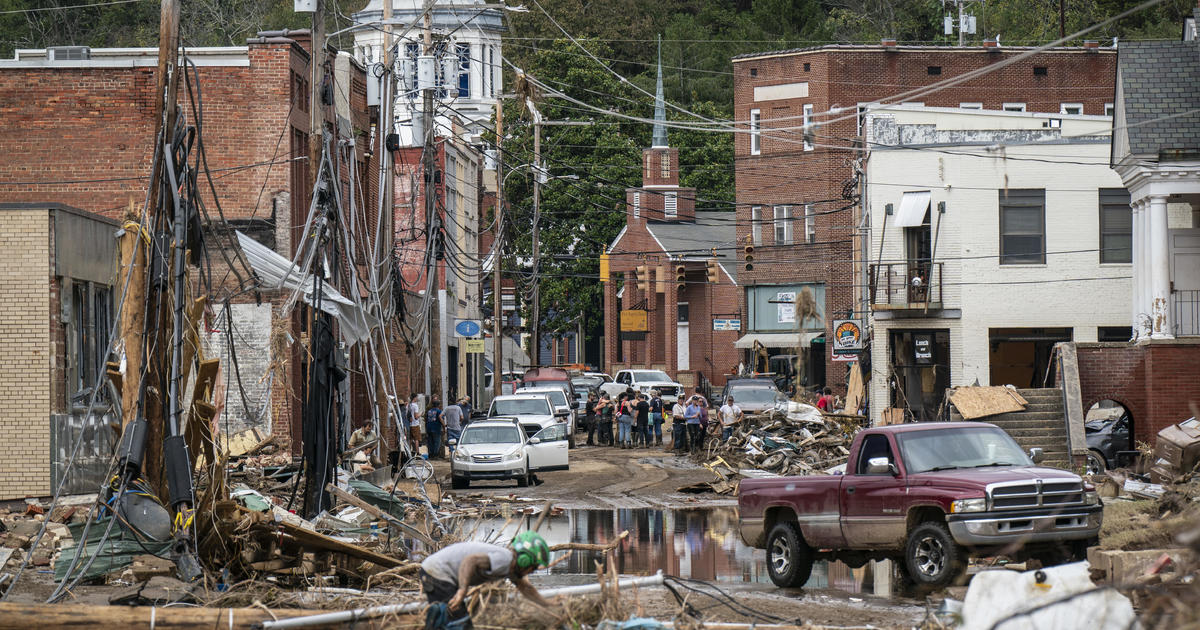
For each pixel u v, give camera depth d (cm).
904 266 8175
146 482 3030
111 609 2219
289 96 6244
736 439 7606
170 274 3184
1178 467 4922
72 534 2958
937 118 8575
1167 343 5959
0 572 3044
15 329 4122
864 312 8800
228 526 2970
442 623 1853
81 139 6309
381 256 6762
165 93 3278
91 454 4369
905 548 2942
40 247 4125
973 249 7906
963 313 7912
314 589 2755
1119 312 7775
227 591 2738
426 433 8388
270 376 5162
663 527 4491
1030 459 3066
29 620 2184
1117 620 1917
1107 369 6172
